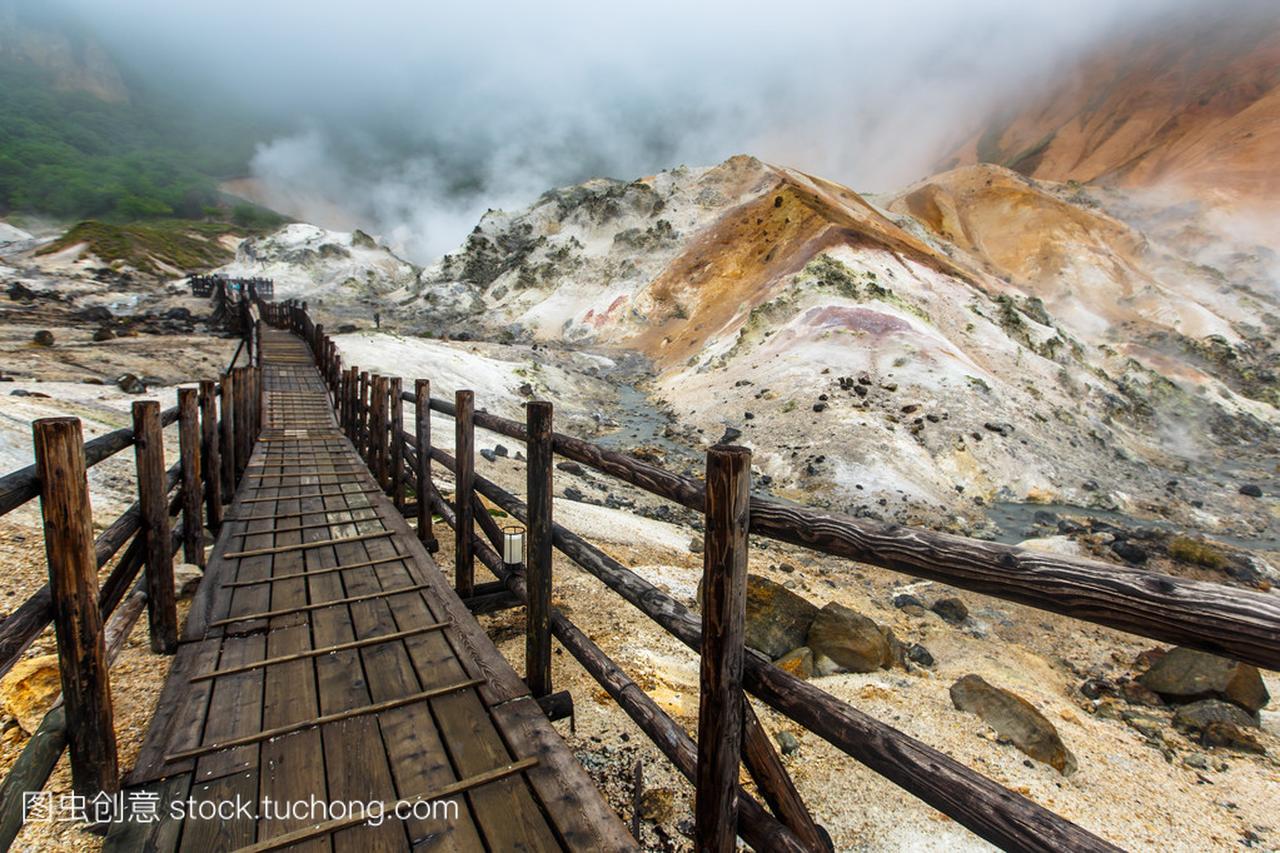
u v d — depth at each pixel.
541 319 57.72
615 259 64.00
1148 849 4.47
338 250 89.12
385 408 8.39
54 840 2.50
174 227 126.38
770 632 7.15
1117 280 63.44
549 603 3.52
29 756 2.37
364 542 5.66
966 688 6.14
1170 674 7.79
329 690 3.29
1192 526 18.69
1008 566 1.37
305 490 7.47
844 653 7.05
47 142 167.88
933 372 25.09
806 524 1.86
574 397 31.20
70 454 2.34
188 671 3.43
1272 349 50.09
